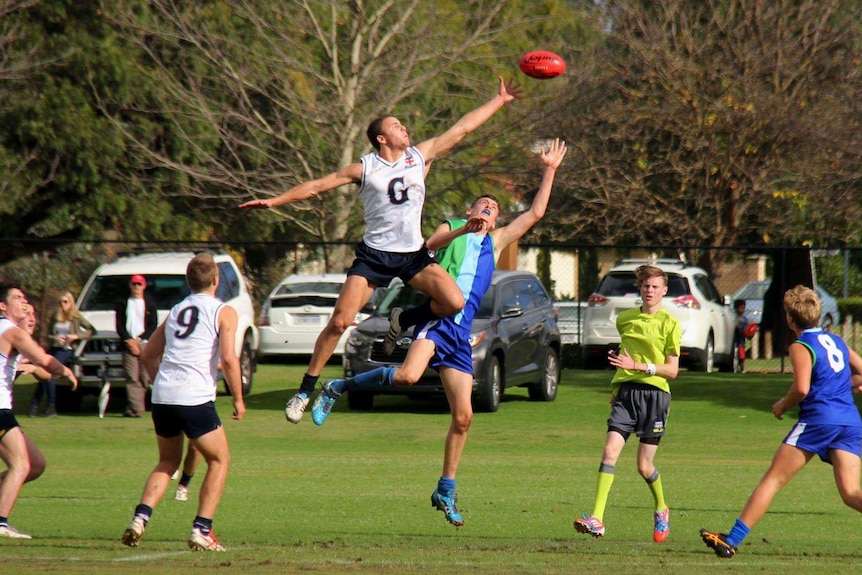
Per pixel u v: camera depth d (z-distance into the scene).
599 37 117.38
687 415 66.69
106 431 60.69
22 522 33.75
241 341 73.25
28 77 105.62
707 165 111.75
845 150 95.81
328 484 43.41
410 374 29.58
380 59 103.31
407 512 36.56
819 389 27.30
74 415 66.94
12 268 99.44
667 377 31.23
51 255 100.94
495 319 67.31
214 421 27.59
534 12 118.31
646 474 30.98
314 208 100.31
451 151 101.56
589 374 87.44
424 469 47.97
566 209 115.62
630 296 89.06
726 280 145.50
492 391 66.25
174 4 103.81
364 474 46.38
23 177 110.06
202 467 47.03
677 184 115.06
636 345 31.56
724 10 114.19
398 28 101.06
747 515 27.23
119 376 65.69
